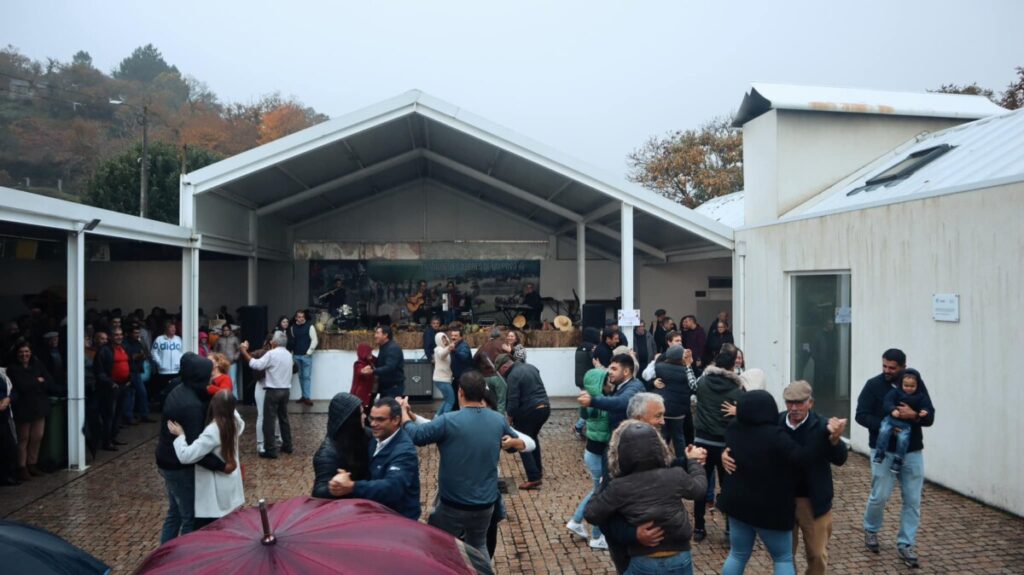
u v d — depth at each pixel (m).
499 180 17.39
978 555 6.27
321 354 14.38
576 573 6.02
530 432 8.41
